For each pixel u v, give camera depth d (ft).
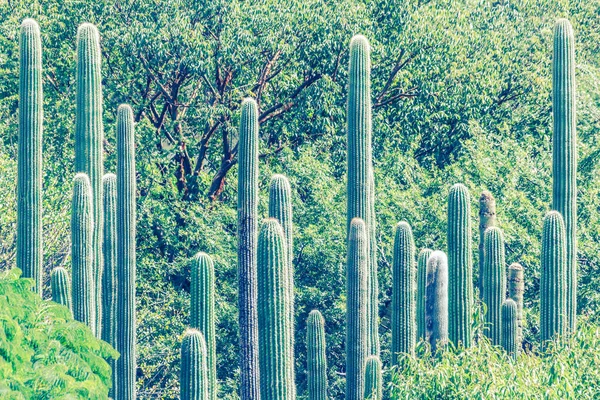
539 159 397.60
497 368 199.21
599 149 366.63
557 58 260.83
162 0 396.16
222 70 406.00
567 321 248.93
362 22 398.62
